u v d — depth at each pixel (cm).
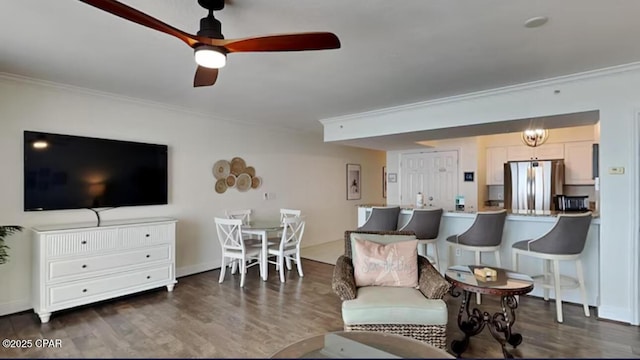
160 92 383
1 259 307
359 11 205
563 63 294
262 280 447
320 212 715
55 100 357
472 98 393
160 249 392
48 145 348
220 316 322
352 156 810
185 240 474
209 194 505
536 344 263
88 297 337
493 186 700
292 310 338
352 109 468
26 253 339
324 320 312
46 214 351
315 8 201
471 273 276
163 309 341
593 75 316
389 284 271
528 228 384
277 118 532
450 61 288
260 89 371
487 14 209
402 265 273
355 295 248
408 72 315
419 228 395
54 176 351
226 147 529
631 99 305
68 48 260
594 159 384
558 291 310
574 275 359
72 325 304
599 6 199
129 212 414
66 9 202
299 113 495
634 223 303
